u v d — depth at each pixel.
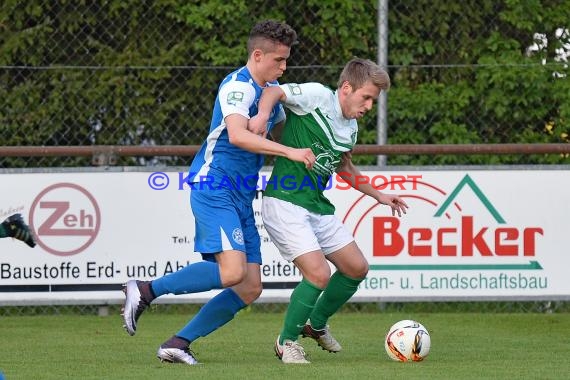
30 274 26.14
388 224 26.44
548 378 16.03
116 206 26.28
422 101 29.25
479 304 28.16
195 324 17.81
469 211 26.58
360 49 29.55
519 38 29.58
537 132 29.67
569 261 26.67
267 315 26.91
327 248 18.11
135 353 19.84
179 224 26.41
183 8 29.11
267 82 17.45
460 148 26.58
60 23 29.25
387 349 18.36
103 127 29.27
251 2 29.50
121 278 26.33
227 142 17.11
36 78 29.12
